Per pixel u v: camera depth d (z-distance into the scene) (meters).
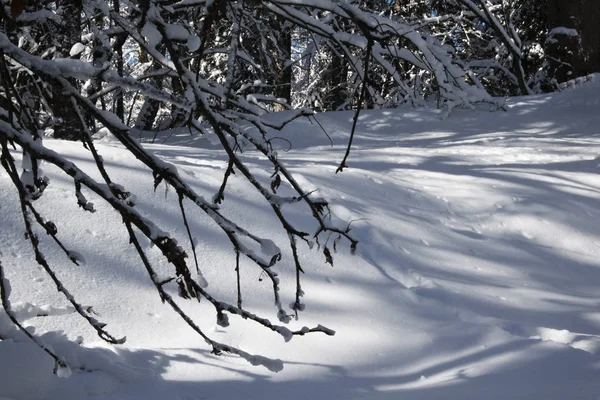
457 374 2.52
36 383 1.99
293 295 3.27
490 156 6.99
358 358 2.67
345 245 3.94
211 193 4.01
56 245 3.06
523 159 6.80
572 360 2.67
